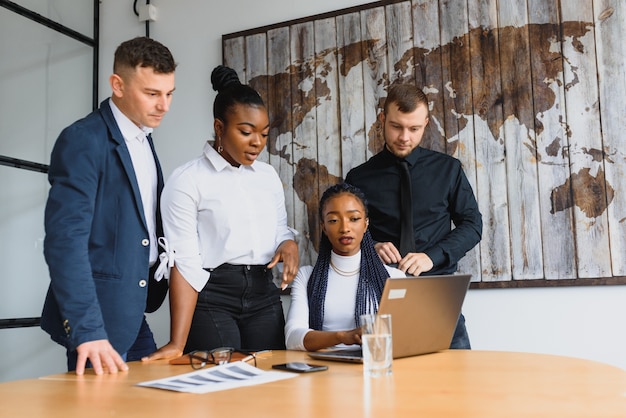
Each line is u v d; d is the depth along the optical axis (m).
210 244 1.92
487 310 2.67
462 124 2.74
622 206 2.48
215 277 1.90
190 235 1.85
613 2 2.54
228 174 1.95
